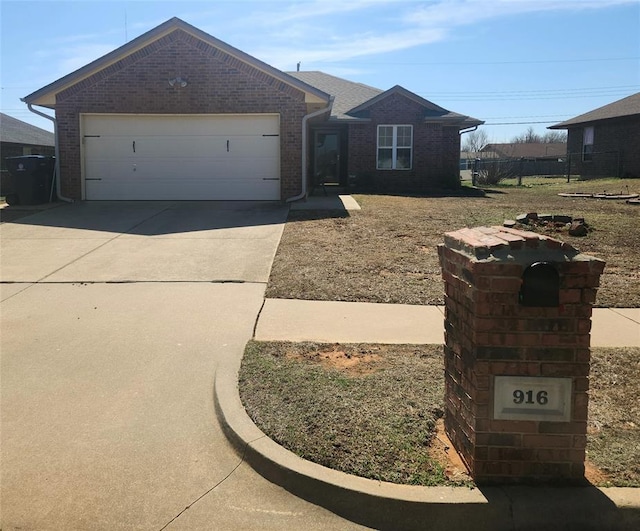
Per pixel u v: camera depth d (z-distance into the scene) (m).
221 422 4.21
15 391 4.80
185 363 5.36
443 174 22.75
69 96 15.76
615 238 10.68
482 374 3.35
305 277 8.23
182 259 9.30
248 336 6.05
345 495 3.31
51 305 7.13
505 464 3.37
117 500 3.41
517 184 29.61
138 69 15.70
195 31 15.44
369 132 22.00
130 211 14.04
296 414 4.18
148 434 4.13
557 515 3.19
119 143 16.00
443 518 3.20
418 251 9.71
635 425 4.12
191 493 3.48
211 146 15.99
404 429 3.97
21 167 15.12
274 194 16.06
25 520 3.24
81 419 4.34
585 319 3.30
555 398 3.34
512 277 3.28
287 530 3.19
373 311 6.95
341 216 12.86
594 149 30.59
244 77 15.68
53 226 12.09
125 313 6.82
